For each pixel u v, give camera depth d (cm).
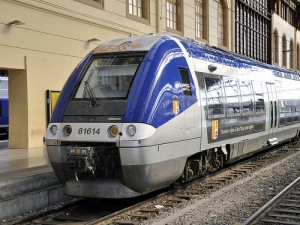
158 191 906
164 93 755
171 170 784
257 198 848
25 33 1316
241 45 3042
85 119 739
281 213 726
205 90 912
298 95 1841
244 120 1138
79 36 1525
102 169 725
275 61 3972
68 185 752
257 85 1280
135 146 691
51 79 1420
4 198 739
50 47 1410
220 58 1043
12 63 1280
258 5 3444
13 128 1379
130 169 700
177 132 780
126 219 702
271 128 1410
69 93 791
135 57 795
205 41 2425
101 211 779
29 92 1345
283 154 1547
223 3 2703
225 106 1012
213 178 1054
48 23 1397
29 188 797
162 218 707
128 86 753
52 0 1397
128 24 1772
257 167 1253
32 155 1168
